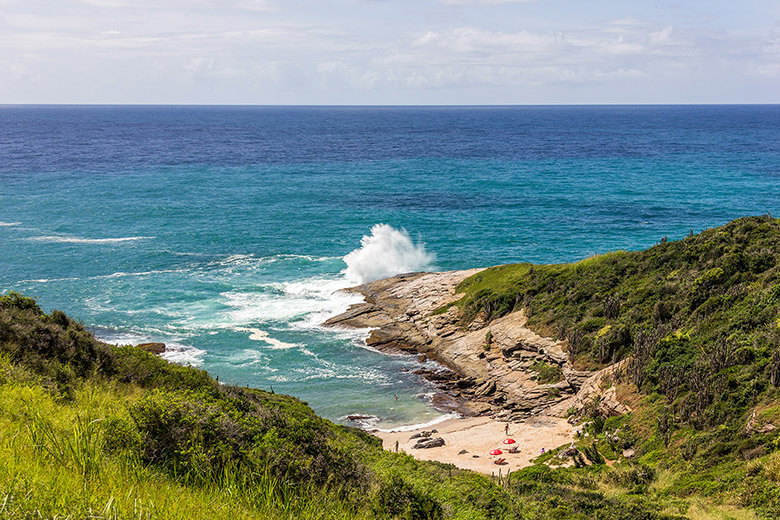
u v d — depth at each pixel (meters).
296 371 44.53
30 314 20.22
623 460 28.11
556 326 42.56
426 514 11.73
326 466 11.68
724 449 24.59
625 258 46.84
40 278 63.16
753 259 37.03
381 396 41.28
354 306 56.59
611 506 19.95
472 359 44.78
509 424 36.47
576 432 33.22
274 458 10.41
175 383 19.23
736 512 19.66
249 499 8.44
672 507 20.88
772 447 23.06
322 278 65.12
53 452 7.66
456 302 52.69
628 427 30.44
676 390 30.02
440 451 32.50
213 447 9.71
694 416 27.59
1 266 66.88
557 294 46.06
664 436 27.66
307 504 9.23
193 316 54.03
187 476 8.66
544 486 22.80
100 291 59.62
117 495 6.77
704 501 21.22
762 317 31.45
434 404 40.38
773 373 26.56
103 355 19.28
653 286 40.78
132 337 48.81
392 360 47.12
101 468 7.69
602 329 39.12
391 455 19.19
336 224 91.69
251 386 41.66
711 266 38.84
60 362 17.11
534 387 39.28
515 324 45.38
